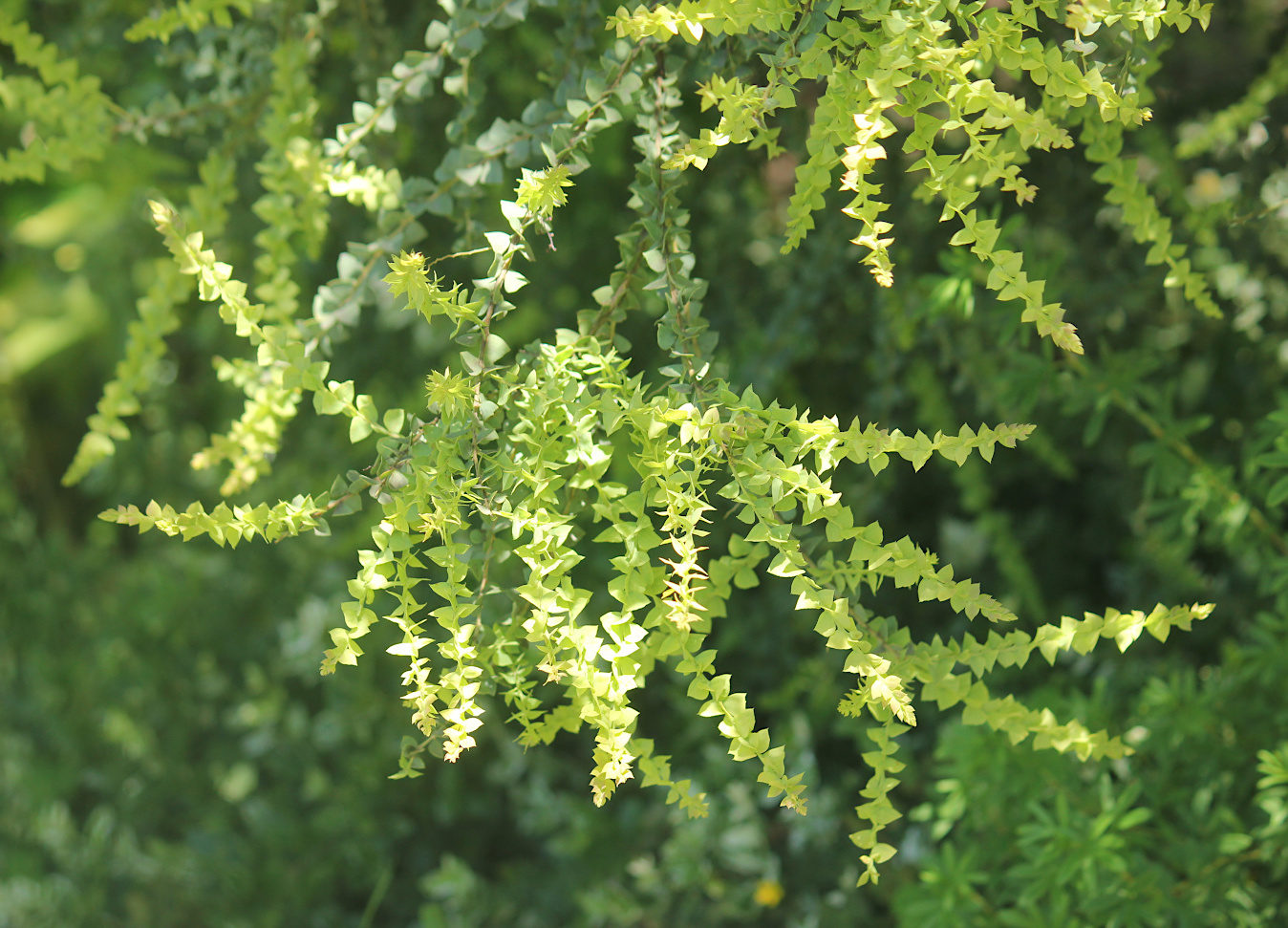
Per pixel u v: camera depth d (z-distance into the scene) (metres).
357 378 2.47
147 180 2.22
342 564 2.60
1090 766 1.87
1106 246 1.99
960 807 1.83
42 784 2.71
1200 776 1.83
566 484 1.55
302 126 1.70
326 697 2.68
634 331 2.22
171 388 3.04
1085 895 1.77
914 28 1.48
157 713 2.79
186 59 1.73
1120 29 1.62
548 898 2.33
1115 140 1.62
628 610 1.49
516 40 2.04
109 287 3.10
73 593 3.02
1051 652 1.53
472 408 1.49
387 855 2.48
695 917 2.15
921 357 1.94
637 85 1.53
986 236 1.47
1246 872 1.80
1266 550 1.85
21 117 1.91
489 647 1.55
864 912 2.01
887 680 1.47
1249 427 2.01
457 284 1.47
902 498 2.29
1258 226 1.83
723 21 1.49
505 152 1.60
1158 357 2.01
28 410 3.91
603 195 2.22
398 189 1.63
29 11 2.30
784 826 2.28
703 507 1.48
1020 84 1.86
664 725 2.37
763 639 2.20
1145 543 2.07
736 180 1.98
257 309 1.51
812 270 1.91
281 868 2.47
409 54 1.62
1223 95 1.89
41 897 2.49
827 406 2.14
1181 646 2.07
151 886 2.51
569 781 2.54
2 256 3.56
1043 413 2.08
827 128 1.49
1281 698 1.82
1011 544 1.97
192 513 1.49
